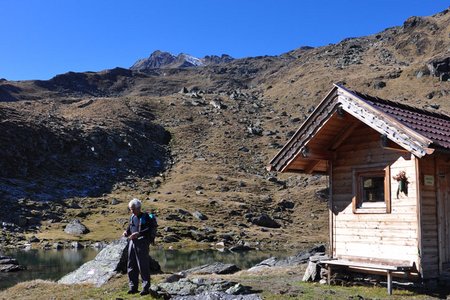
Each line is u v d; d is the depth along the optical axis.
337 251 16.89
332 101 16.08
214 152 123.19
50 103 148.25
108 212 72.56
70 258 40.53
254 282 17.03
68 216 68.94
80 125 116.50
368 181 16.38
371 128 16.20
